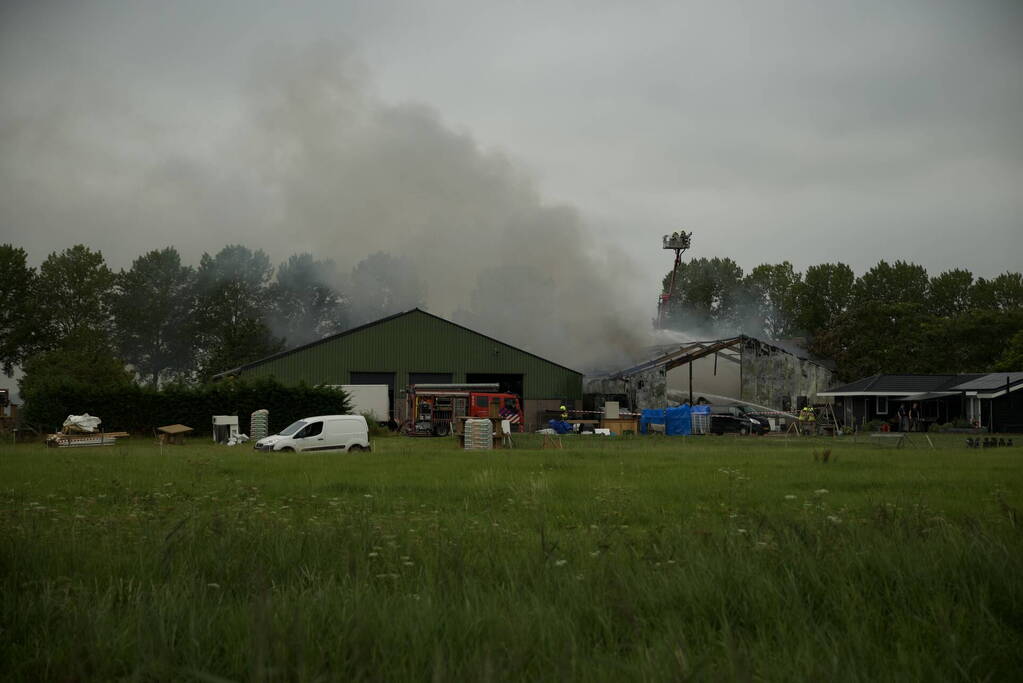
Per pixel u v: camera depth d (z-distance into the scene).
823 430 58.56
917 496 13.04
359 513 9.73
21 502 12.16
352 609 4.96
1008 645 4.74
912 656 4.50
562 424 59.47
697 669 3.91
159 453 30.09
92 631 4.77
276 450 32.75
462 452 30.38
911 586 5.63
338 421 33.91
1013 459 23.66
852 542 6.86
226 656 4.55
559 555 6.89
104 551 7.33
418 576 6.10
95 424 43.62
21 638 5.07
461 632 4.68
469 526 8.89
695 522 9.44
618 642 4.74
